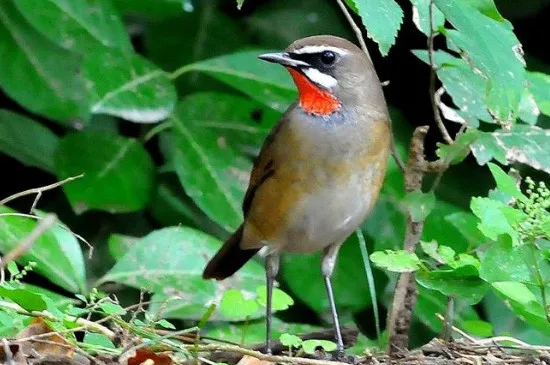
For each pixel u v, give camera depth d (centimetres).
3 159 1354
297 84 1013
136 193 1166
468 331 1051
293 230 1030
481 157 1022
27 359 784
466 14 848
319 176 998
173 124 1200
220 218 1159
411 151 1023
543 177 1393
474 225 1021
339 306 1236
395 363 885
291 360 832
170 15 1291
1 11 1199
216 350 835
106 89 1145
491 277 886
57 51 1194
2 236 992
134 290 1217
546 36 1486
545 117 1368
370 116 1008
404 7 1461
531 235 888
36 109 1173
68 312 870
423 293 1138
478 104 1038
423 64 1477
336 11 1424
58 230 1002
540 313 901
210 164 1181
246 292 1077
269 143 1020
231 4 1424
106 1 1209
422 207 999
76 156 1169
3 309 852
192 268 1070
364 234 1224
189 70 1257
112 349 825
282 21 1398
